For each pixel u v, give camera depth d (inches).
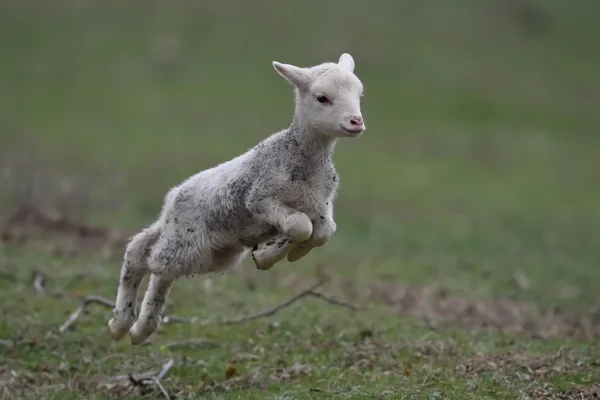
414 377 1222.9
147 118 3969.0
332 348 1386.6
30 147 3427.7
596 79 4790.8
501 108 4355.3
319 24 4815.5
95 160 3321.9
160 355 1354.6
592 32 5241.1
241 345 1406.3
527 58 4891.7
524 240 2571.4
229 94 4242.1
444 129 4092.0
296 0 4975.4
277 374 1273.4
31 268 1744.6
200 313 1553.9
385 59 4596.5
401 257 2213.3
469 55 4798.2
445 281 1940.2
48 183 2787.9
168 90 4249.5
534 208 3078.2
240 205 1081.4
